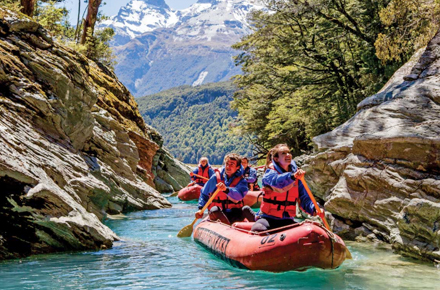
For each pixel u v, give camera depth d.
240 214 7.99
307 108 28.78
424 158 7.36
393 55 17.55
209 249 7.20
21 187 6.44
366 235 8.10
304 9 23.97
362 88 24.45
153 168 21.59
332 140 9.70
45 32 10.71
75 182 8.86
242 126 43.16
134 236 8.87
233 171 7.74
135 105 20.89
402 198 7.41
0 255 6.34
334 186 9.09
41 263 6.17
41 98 9.30
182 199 16.56
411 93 9.28
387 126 8.86
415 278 5.46
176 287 5.02
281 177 5.90
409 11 17.45
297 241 5.46
